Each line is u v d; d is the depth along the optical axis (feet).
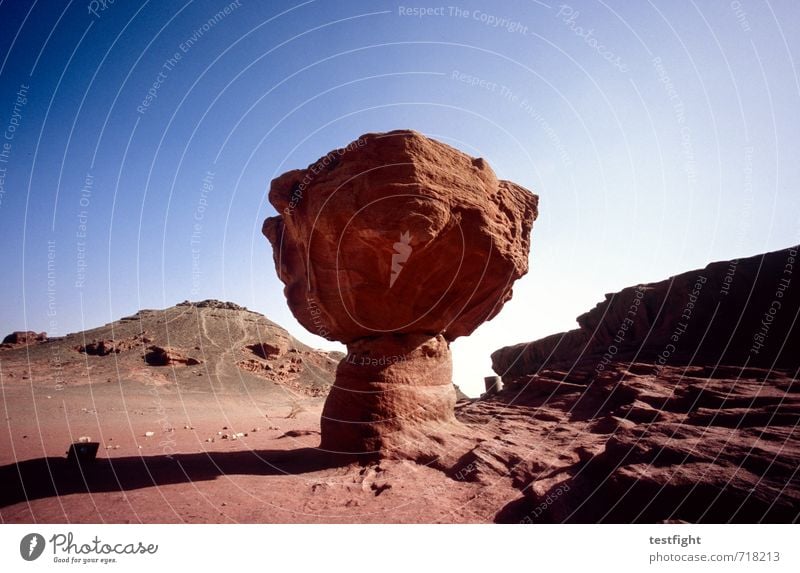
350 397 41.19
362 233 38.24
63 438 56.44
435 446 39.32
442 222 38.34
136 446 50.96
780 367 63.77
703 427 28.50
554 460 34.35
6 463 39.17
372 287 42.01
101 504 26.07
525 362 157.99
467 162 44.01
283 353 235.20
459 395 208.54
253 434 65.00
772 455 21.53
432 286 43.91
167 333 218.38
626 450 26.17
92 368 169.37
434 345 47.16
